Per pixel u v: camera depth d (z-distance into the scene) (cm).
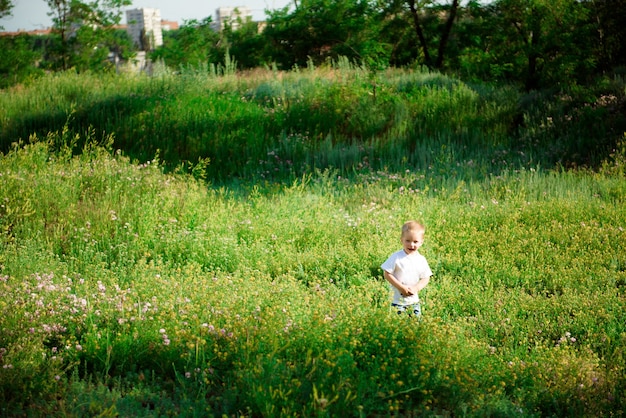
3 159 1028
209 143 1356
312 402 384
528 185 1069
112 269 695
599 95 1581
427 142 1403
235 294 574
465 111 1588
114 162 1078
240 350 462
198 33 3775
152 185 998
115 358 479
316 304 552
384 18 2905
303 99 1600
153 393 432
